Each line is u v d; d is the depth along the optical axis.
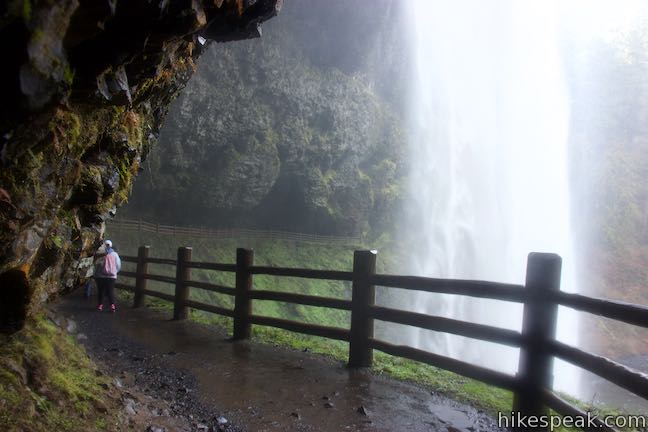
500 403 4.27
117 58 2.14
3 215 2.09
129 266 20.66
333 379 4.87
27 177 2.16
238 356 5.75
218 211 26.64
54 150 2.25
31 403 2.51
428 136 35.38
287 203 29.72
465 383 4.88
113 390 3.54
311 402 4.20
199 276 22.17
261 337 6.90
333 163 29.56
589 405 4.39
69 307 8.94
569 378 18.80
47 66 1.66
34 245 2.53
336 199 30.23
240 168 25.56
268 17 3.64
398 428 3.68
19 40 1.55
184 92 22.95
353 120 29.52
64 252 3.21
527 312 3.69
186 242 24.16
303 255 27.81
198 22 2.45
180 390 4.36
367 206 31.09
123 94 2.41
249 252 6.70
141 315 8.59
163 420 3.45
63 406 2.76
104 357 5.25
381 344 5.10
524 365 3.69
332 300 5.56
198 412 3.84
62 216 3.08
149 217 24.77
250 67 25.33
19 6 1.49
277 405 4.10
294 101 27.11
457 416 3.94
